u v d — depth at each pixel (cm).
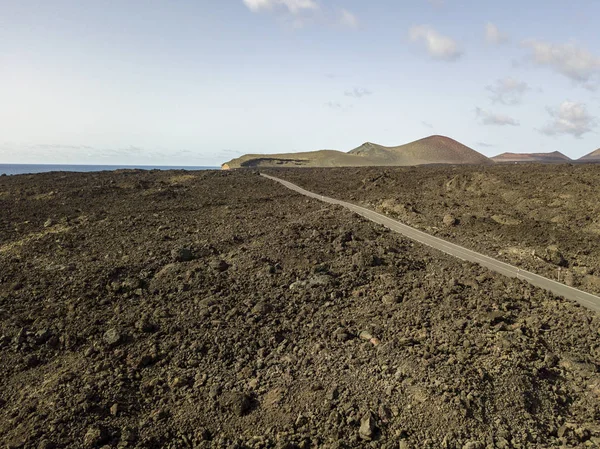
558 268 3216
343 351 1972
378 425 1492
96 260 3350
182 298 2550
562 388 1711
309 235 3722
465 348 1903
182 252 3256
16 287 2780
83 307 2420
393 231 4147
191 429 1549
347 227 3991
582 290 2828
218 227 4328
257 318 2291
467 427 1442
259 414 1600
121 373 1839
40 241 3906
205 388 1758
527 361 1830
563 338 2100
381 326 2173
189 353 2000
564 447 1388
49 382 1781
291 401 1652
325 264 3022
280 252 3250
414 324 2170
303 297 2539
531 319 2258
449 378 1658
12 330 2214
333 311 2391
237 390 1738
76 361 1958
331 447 1407
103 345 2059
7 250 3719
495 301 2455
